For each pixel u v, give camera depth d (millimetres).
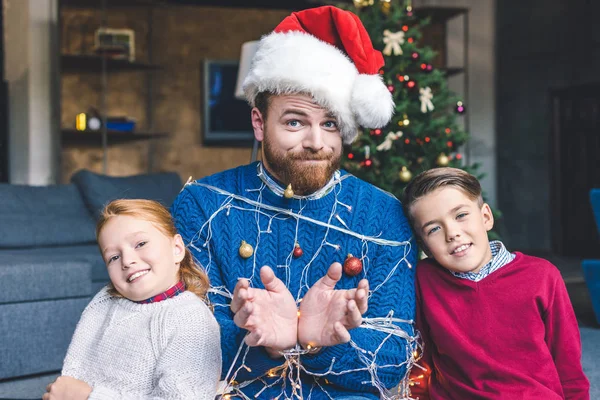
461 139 4645
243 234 1385
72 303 2861
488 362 1414
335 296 1135
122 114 6734
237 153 7082
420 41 7488
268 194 1391
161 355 1238
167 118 6902
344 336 1080
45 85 6246
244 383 1307
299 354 1174
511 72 7711
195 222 1410
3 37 6137
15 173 6141
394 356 1297
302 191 1364
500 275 1472
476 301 1462
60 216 4105
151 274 1291
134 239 1294
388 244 1386
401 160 4273
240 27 7055
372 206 1417
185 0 6852
